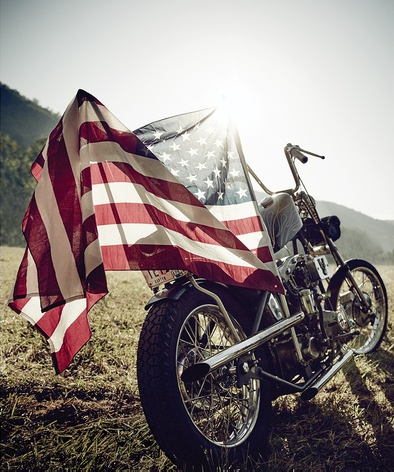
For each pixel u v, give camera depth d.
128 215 2.36
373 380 3.46
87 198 2.17
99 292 2.06
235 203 2.81
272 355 2.87
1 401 3.06
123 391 3.24
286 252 3.33
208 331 2.69
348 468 2.41
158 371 2.21
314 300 3.18
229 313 2.67
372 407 3.03
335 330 3.20
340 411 2.97
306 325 3.09
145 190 2.38
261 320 2.86
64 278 2.15
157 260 2.30
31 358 3.77
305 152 3.49
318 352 3.06
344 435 2.71
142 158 2.42
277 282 2.65
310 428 2.78
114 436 2.67
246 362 2.57
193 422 2.27
